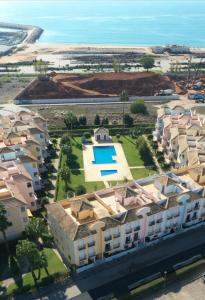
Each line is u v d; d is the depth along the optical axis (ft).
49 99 560.61
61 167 372.79
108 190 272.51
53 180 352.90
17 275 238.27
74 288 231.50
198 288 233.76
